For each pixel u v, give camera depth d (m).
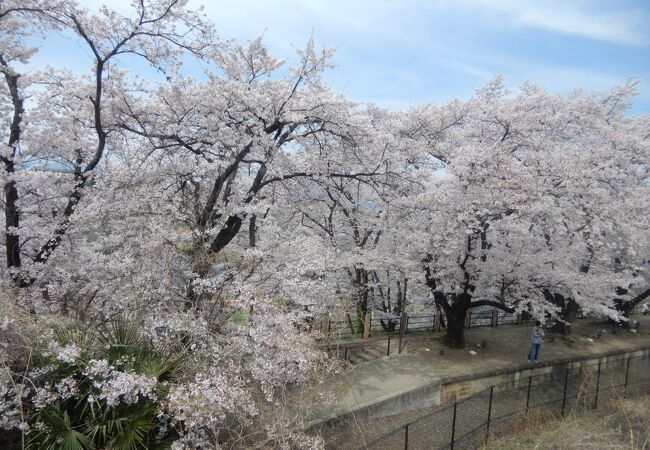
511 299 14.38
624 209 14.14
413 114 16.64
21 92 8.41
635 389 15.01
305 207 14.53
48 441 5.20
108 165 10.40
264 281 9.23
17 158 8.22
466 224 13.05
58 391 5.50
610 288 17.45
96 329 6.65
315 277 12.13
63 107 9.71
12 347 5.47
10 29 7.44
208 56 9.48
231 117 10.45
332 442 9.03
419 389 11.51
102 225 9.39
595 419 11.31
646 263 19.59
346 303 12.34
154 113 10.48
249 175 13.58
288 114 10.41
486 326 19.28
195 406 5.51
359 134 11.78
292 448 7.63
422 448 9.56
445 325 18.05
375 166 12.75
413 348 14.88
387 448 9.29
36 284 8.15
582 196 13.35
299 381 7.85
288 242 11.55
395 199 13.30
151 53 8.98
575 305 19.08
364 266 13.90
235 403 6.30
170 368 6.37
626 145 17.97
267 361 7.08
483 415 11.78
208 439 6.43
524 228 13.68
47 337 5.55
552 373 15.12
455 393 12.45
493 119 16.31
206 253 8.34
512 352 15.69
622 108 20.72
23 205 8.71
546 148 16.20
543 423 11.62
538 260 14.19
